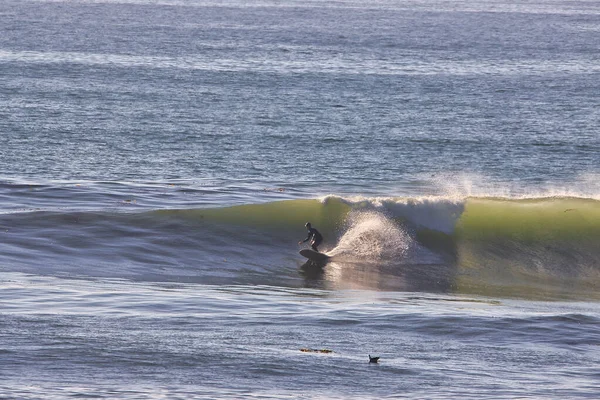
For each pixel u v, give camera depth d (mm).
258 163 143875
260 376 40781
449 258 82875
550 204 90750
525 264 81750
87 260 74000
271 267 77938
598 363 45062
